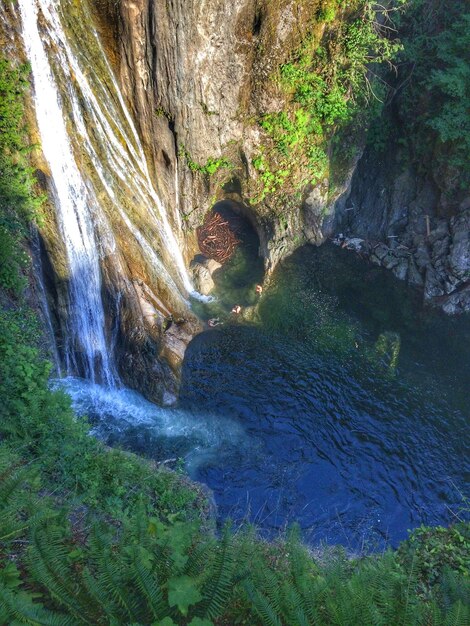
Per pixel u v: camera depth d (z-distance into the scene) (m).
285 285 20.28
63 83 14.84
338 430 15.78
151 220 17.88
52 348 15.57
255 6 15.32
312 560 8.38
